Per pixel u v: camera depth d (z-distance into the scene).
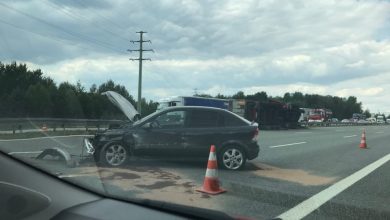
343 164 13.36
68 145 5.46
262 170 11.55
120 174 8.84
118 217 3.49
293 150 17.66
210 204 7.03
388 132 40.06
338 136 30.33
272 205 7.23
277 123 44.88
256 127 11.88
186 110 11.66
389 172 11.73
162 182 8.49
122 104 13.41
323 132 38.03
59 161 4.86
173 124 11.46
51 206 3.41
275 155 15.49
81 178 4.37
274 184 9.33
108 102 13.07
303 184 9.52
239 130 11.61
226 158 11.51
